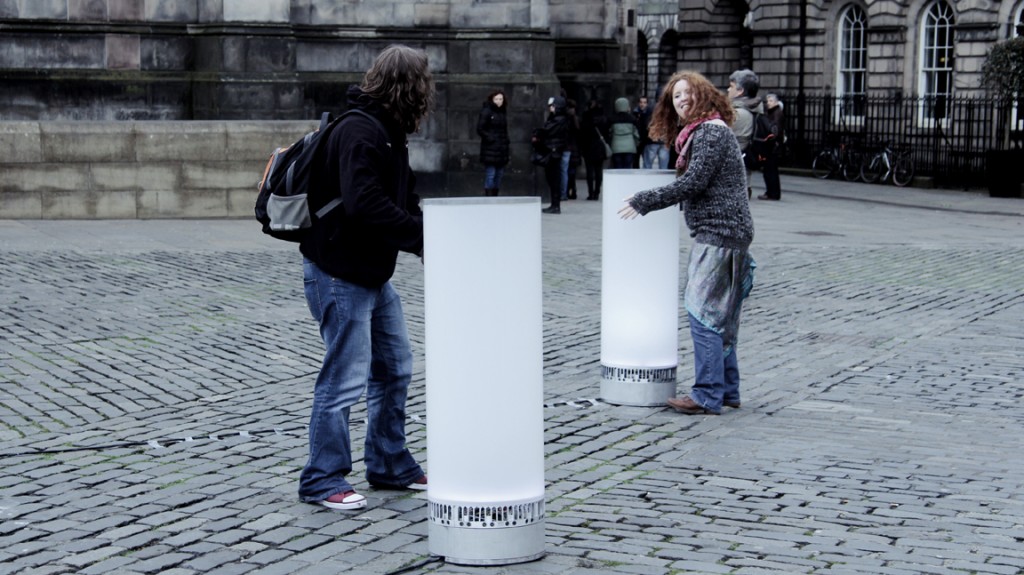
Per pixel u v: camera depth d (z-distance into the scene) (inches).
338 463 238.1
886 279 569.6
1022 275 591.5
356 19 886.4
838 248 683.4
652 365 326.3
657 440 292.7
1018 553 215.2
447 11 896.3
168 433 293.9
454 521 208.1
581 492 250.7
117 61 821.9
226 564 206.7
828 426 307.7
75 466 265.3
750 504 242.8
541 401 211.3
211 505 238.8
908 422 312.8
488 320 205.2
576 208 890.1
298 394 336.8
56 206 704.4
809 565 207.6
